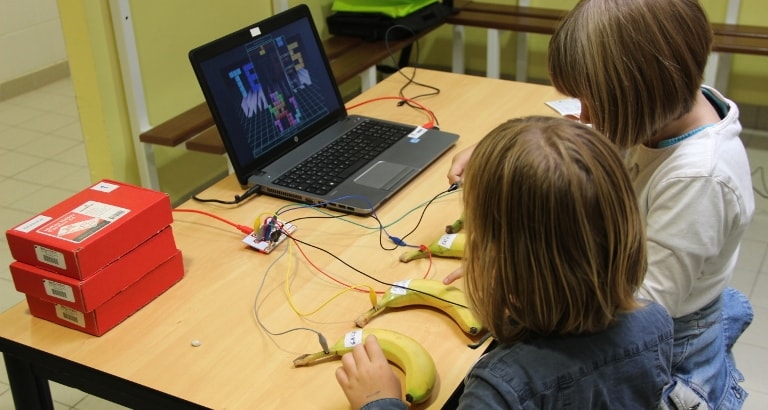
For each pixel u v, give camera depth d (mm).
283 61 1790
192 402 1098
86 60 2410
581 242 857
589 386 924
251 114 1678
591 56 1127
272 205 1611
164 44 2637
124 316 1273
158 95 2666
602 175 860
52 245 1198
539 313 898
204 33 2812
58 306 1248
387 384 1035
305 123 1818
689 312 1265
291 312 1281
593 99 1156
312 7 3424
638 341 954
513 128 901
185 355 1189
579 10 1161
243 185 1665
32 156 3689
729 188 1152
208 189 1692
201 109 2646
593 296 887
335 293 1326
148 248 1291
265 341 1214
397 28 3281
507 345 958
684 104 1144
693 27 1113
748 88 3666
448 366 1153
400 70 2369
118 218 1257
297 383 1127
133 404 1173
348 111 2057
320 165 1702
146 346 1213
